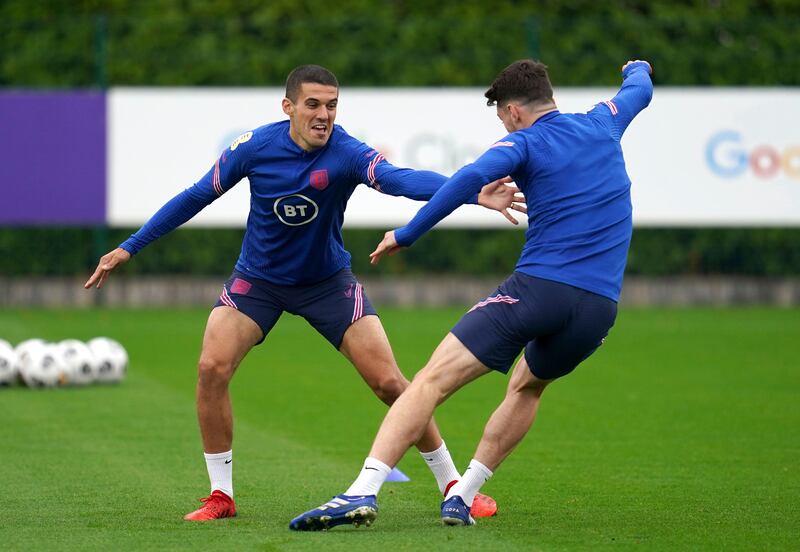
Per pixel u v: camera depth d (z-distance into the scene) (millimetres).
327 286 23234
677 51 71000
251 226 23125
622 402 38969
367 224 66562
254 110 66562
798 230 73000
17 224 65812
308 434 33000
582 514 22812
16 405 37594
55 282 70750
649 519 22312
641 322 64938
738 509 23297
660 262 73125
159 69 69188
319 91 21734
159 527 21344
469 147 67250
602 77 70688
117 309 70625
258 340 23156
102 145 66000
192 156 66375
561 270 20641
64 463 28312
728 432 33250
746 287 73750
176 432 32812
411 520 22125
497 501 24234
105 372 42375
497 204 21766
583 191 20906
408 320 65500
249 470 27688
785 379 44406
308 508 23359
